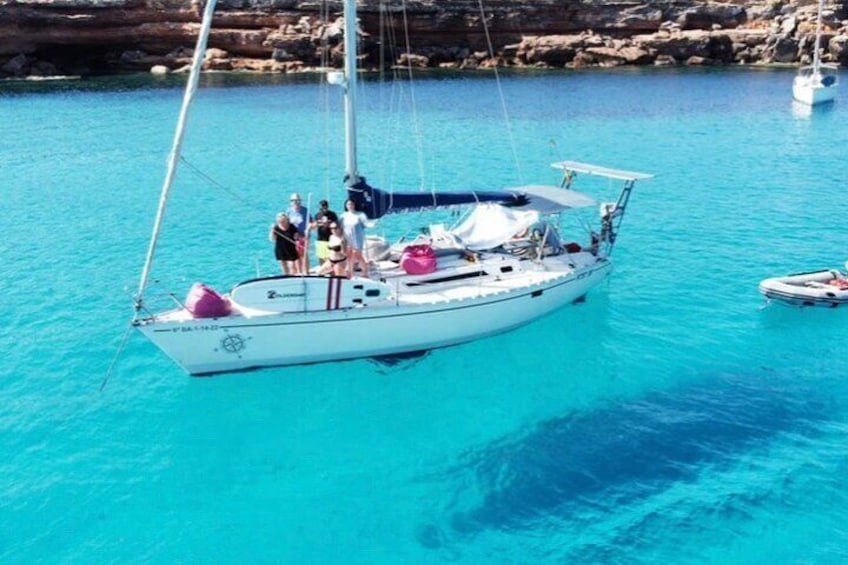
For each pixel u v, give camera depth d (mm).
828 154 37938
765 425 14539
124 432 14172
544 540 11547
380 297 15852
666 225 26469
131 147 39562
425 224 26609
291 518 12000
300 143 40125
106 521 11867
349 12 15125
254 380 15820
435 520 11984
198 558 11141
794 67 75562
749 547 11344
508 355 17016
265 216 27750
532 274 17969
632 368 16594
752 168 34969
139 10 69500
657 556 11203
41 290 20734
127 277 21688
